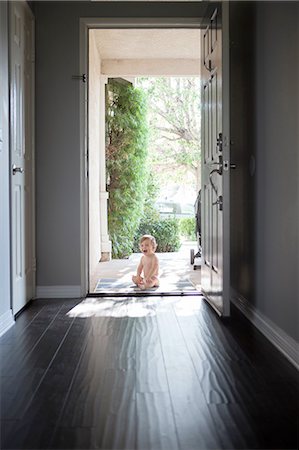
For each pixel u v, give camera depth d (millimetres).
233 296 4219
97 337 3098
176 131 11398
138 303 4125
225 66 3494
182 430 1845
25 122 4031
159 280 5043
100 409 2031
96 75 6281
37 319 3582
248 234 3680
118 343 2971
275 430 1846
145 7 4414
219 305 3648
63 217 4418
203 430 1846
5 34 3373
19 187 3789
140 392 2211
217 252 3721
